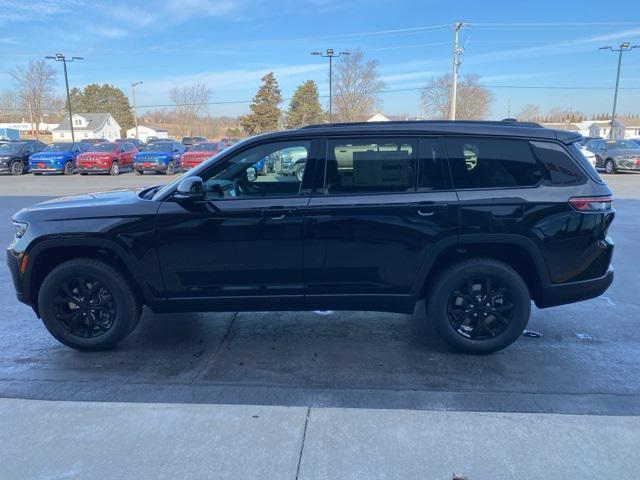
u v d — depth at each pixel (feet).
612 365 13.39
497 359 13.80
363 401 11.56
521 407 11.25
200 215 13.15
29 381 12.57
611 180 66.59
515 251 13.58
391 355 14.12
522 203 12.98
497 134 13.21
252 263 13.37
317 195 13.19
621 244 27.25
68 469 8.97
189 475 8.79
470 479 8.66
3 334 15.64
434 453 9.35
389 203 13.01
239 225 13.15
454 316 13.79
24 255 13.58
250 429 10.10
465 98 198.49
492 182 13.19
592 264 13.47
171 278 13.52
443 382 12.51
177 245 13.30
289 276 13.46
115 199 14.24
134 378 12.76
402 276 13.38
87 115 313.32
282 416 10.56
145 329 16.11
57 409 10.88
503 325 13.69
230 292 13.58
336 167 13.25
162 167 84.38
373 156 13.20
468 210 13.00
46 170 84.38
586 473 8.82
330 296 13.62
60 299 13.89
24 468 9.00
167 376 12.89
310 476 8.75
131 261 13.39
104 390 12.12
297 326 16.30
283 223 13.10
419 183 13.20
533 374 12.91
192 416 10.57
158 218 13.20
